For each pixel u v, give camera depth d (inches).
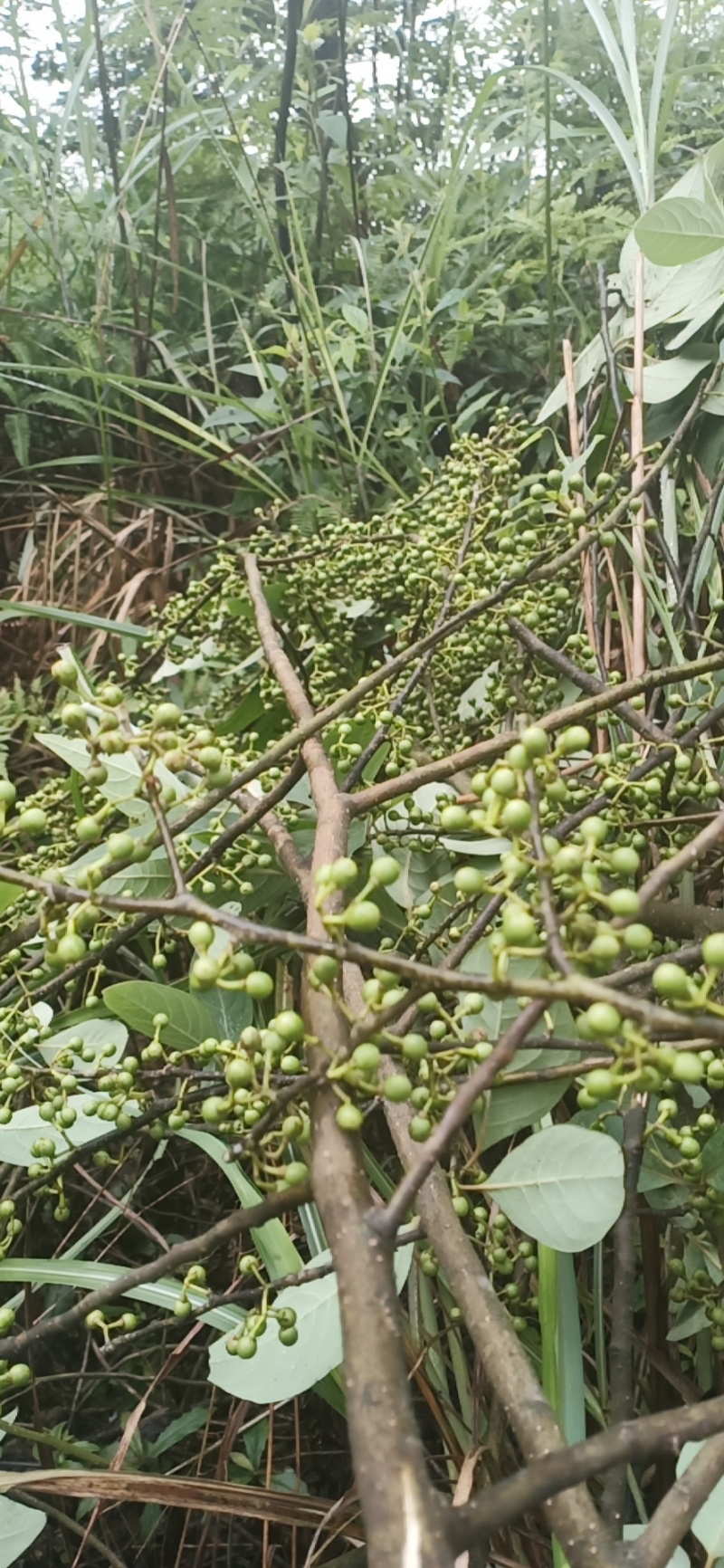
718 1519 17.9
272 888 35.4
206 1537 36.3
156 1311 40.8
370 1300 13.1
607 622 43.3
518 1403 15.6
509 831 15.7
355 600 46.8
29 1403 40.4
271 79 79.7
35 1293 40.7
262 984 15.8
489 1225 25.9
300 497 58.1
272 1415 31.6
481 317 62.7
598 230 65.7
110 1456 37.5
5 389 66.4
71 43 80.1
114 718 18.9
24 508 71.2
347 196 76.8
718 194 44.7
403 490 61.7
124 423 71.6
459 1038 20.8
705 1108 26.9
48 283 75.0
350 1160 15.0
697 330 45.2
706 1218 25.4
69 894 16.5
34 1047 29.0
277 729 46.1
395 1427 11.8
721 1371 28.3
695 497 44.9
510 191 73.3
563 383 49.5
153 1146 42.9
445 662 38.7
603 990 12.6
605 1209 19.7
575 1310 23.1
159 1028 24.7
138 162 72.7
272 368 65.6
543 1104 22.4
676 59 74.6
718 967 13.1
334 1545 34.6
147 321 71.6
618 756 29.1
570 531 35.8
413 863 33.1
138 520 63.9
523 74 72.5
